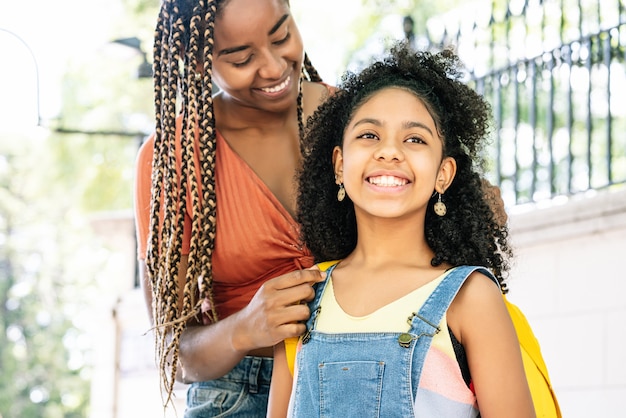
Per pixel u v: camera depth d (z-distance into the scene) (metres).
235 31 2.95
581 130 7.58
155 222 3.11
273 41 2.99
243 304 3.19
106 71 13.95
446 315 2.59
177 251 3.08
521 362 2.59
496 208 3.03
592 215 5.25
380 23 12.79
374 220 2.76
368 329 2.60
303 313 2.70
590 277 5.26
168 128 3.11
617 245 5.15
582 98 6.15
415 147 2.76
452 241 2.84
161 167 3.12
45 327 20.53
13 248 20.19
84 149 16.34
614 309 5.13
